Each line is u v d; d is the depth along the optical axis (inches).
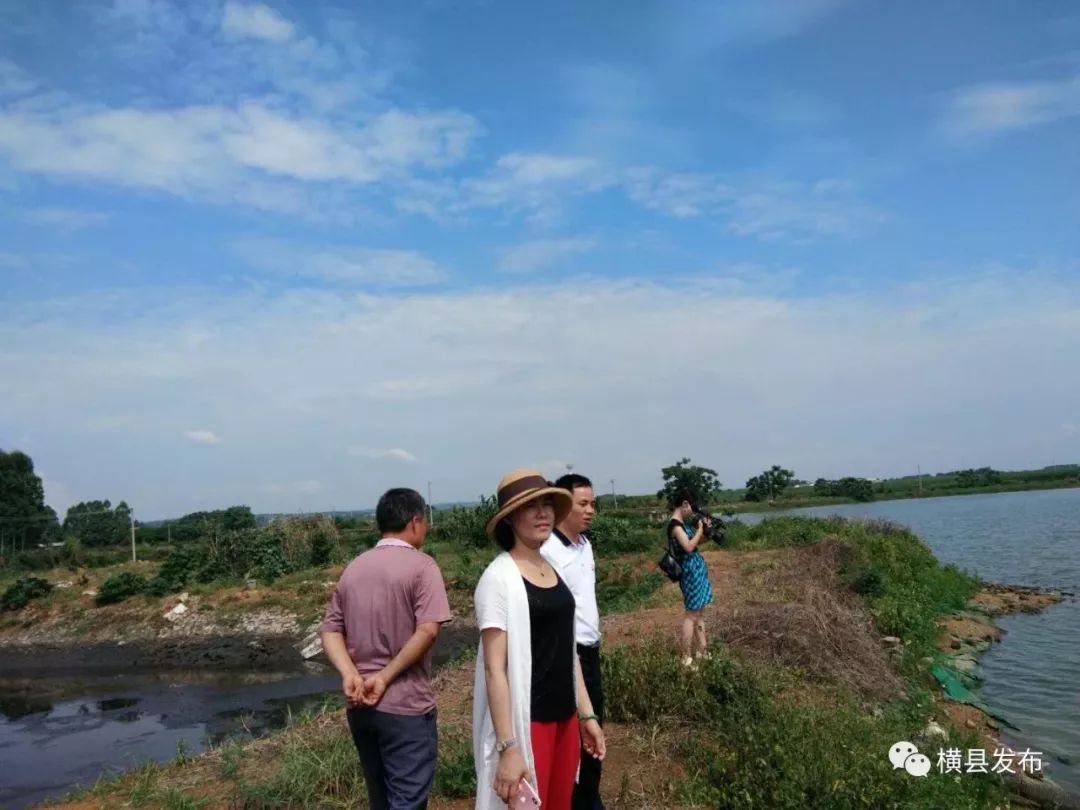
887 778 220.7
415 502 161.9
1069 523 1651.1
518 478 135.7
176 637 873.5
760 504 2276.1
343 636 156.0
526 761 125.0
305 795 216.1
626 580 747.4
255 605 911.7
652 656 289.3
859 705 313.9
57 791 426.6
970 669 481.1
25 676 825.5
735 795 206.2
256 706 604.7
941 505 2511.1
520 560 135.3
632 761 234.4
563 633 134.3
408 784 149.3
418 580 153.1
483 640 128.7
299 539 1089.4
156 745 510.9
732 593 523.8
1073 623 649.0
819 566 609.3
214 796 228.8
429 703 153.5
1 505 1716.3
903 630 487.8
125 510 1836.9
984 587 836.6
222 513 1389.0
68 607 992.2
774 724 243.1
